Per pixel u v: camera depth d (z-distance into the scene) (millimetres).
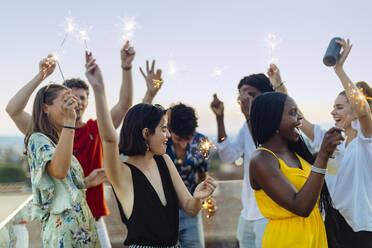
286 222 1678
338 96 2725
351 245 2492
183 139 2566
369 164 2508
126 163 1795
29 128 2057
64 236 1907
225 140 2969
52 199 1932
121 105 2867
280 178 1610
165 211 1758
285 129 1724
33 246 2607
